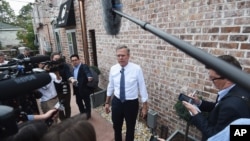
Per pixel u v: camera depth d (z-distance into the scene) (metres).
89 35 4.89
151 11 2.78
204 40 2.11
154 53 2.91
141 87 2.53
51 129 0.70
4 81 0.80
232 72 0.39
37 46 15.66
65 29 6.20
